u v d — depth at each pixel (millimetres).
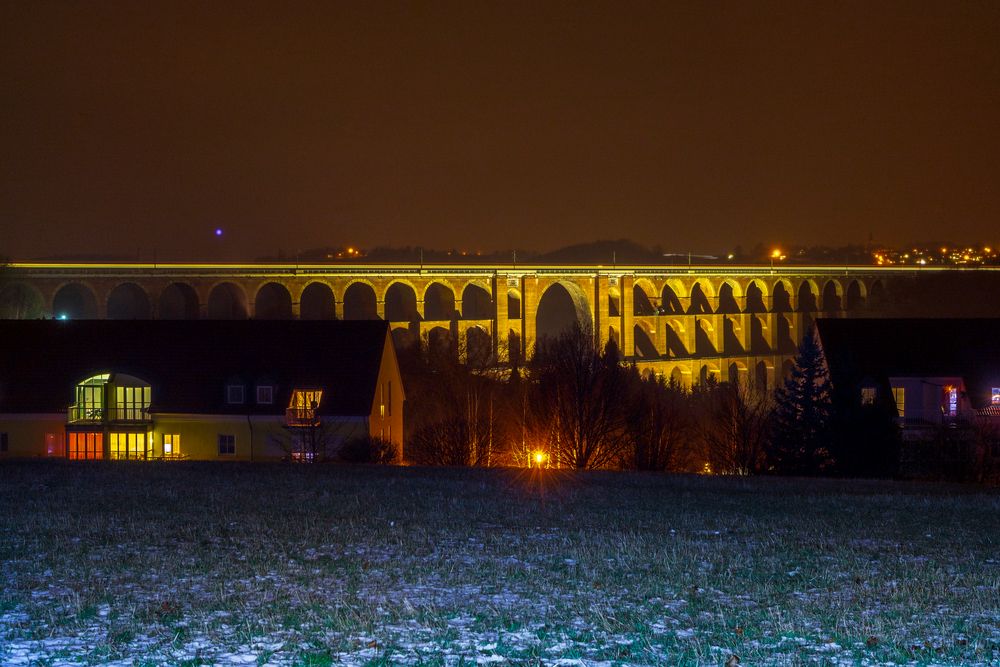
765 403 73688
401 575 19891
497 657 15008
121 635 15898
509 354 112250
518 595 18484
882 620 17047
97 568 20188
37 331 60594
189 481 34062
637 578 19812
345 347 58844
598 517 27234
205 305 126312
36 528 24094
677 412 71250
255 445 56656
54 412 57406
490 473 39531
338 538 23453
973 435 51875
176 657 14906
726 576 20094
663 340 176500
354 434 55969
